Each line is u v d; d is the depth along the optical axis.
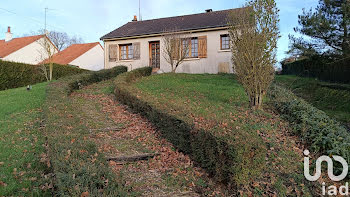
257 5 6.54
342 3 11.10
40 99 8.72
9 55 23.48
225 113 6.22
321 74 14.38
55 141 4.26
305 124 5.46
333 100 10.38
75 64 26.78
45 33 19.17
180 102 7.04
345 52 11.23
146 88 9.88
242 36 6.80
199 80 12.20
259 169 3.75
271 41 6.51
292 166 4.21
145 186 3.94
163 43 16.38
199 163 4.45
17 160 4.41
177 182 4.07
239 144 3.56
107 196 2.80
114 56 17.67
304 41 12.69
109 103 9.09
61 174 3.08
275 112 6.79
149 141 5.66
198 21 16.95
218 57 15.27
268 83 6.78
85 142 4.28
